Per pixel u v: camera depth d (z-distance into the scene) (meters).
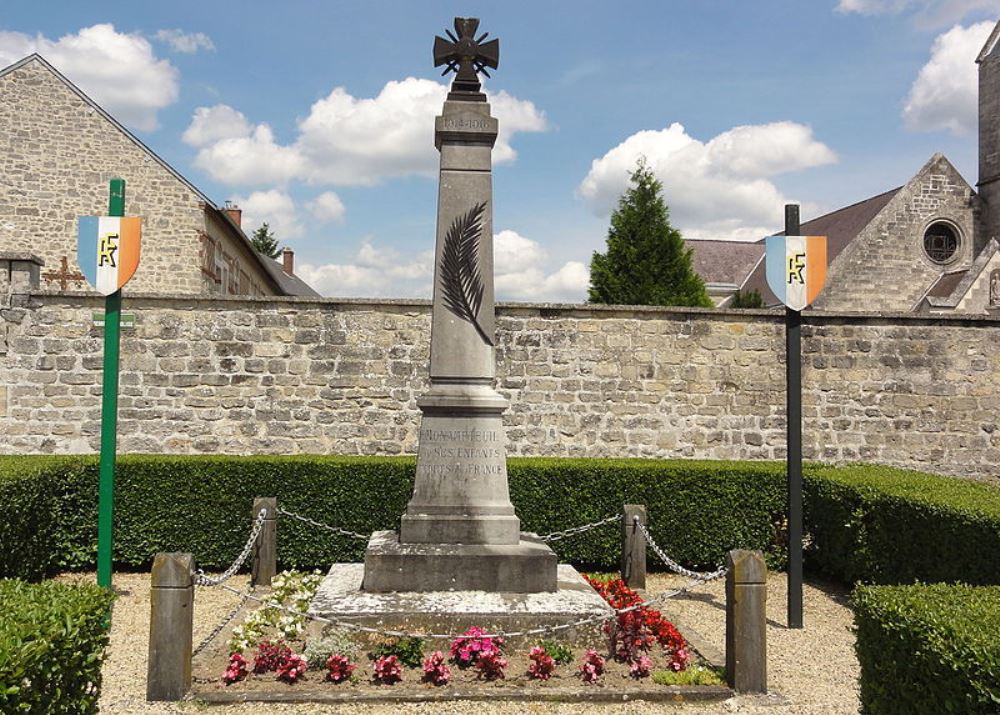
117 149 20.84
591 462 9.73
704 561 9.27
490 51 7.02
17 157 20.47
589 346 11.11
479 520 6.57
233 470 9.03
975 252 31.52
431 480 6.65
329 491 9.06
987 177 31.64
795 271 7.27
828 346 11.37
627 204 24.50
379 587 6.25
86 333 10.53
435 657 5.28
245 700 4.98
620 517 8.67
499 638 5.55
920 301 29.58
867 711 4.21
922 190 31.36
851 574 8.41
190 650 5.14
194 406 10.66
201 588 8.25
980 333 11.49
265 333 10.77
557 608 5.89
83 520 8.99
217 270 22.56
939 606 3.98
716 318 11.26
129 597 7.86
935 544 7.09
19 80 20.62
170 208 20.81
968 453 11.39
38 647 3.36
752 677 5.26
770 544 9.32
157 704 4.95
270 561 8.30
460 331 6.79
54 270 20.38
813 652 6.37
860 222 32.84
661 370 11.16
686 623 7.20
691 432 11.15
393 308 10.90
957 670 3.45
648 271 23.95
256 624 5.97
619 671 5.49
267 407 10.73
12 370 10.41
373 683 5.22
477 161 6.89
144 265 20.58
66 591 4.17
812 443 11.27
